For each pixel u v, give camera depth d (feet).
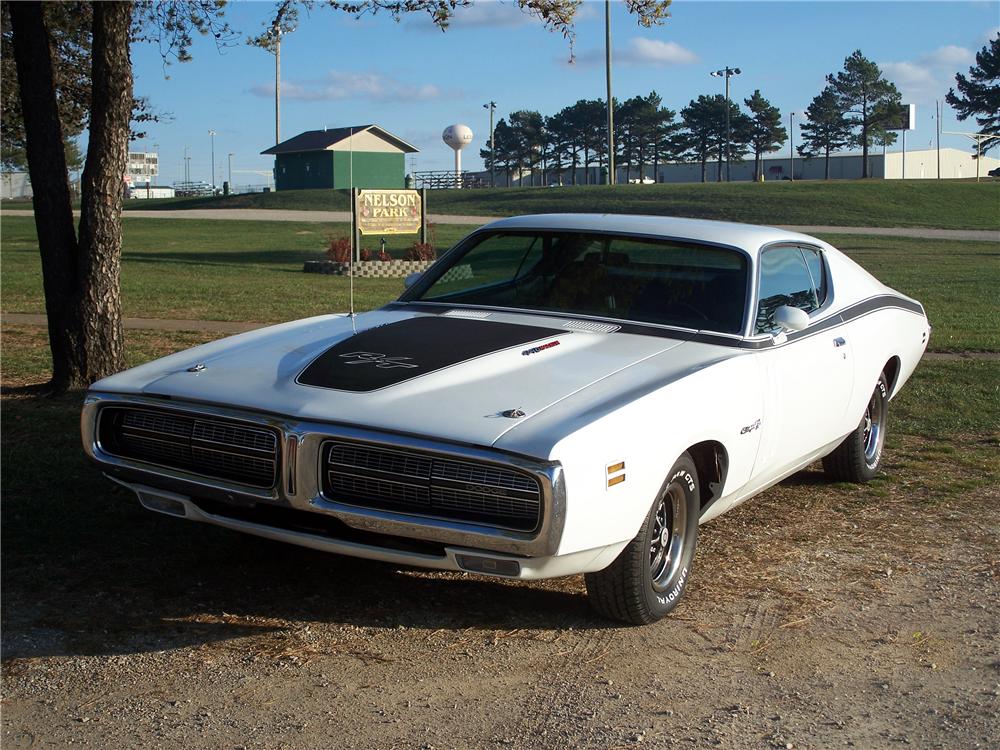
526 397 13.03
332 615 13.92
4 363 34.55
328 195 223.10
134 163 477.77
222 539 16.66
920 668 12.78
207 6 33.09
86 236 28.07
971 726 11.29
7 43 45.80
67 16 39.06
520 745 10.64
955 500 20.16
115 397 14.24
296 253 100.07
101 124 27.58
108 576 14.94
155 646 12.78
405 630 13.52
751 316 15.96
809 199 179.63
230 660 12.47
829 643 13.48
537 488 11.69
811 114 349.41
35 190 27.91
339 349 14.82
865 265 83.35
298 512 13.10
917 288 63.26
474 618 13.98
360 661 12.57
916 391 30.76
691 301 16.22
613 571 13.25
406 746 10.57
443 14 31.83
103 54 27.32
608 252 17.35
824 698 11.91
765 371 15.66
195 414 13.48
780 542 17.53
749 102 347.97
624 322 16.08
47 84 27.58
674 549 14.29
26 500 18.25
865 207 169.68
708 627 13.91
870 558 16.83
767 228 18.43
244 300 55.31
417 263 79.61
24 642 12.73
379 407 12.75
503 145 381.60
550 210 176.86
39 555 15.65
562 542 11.84
